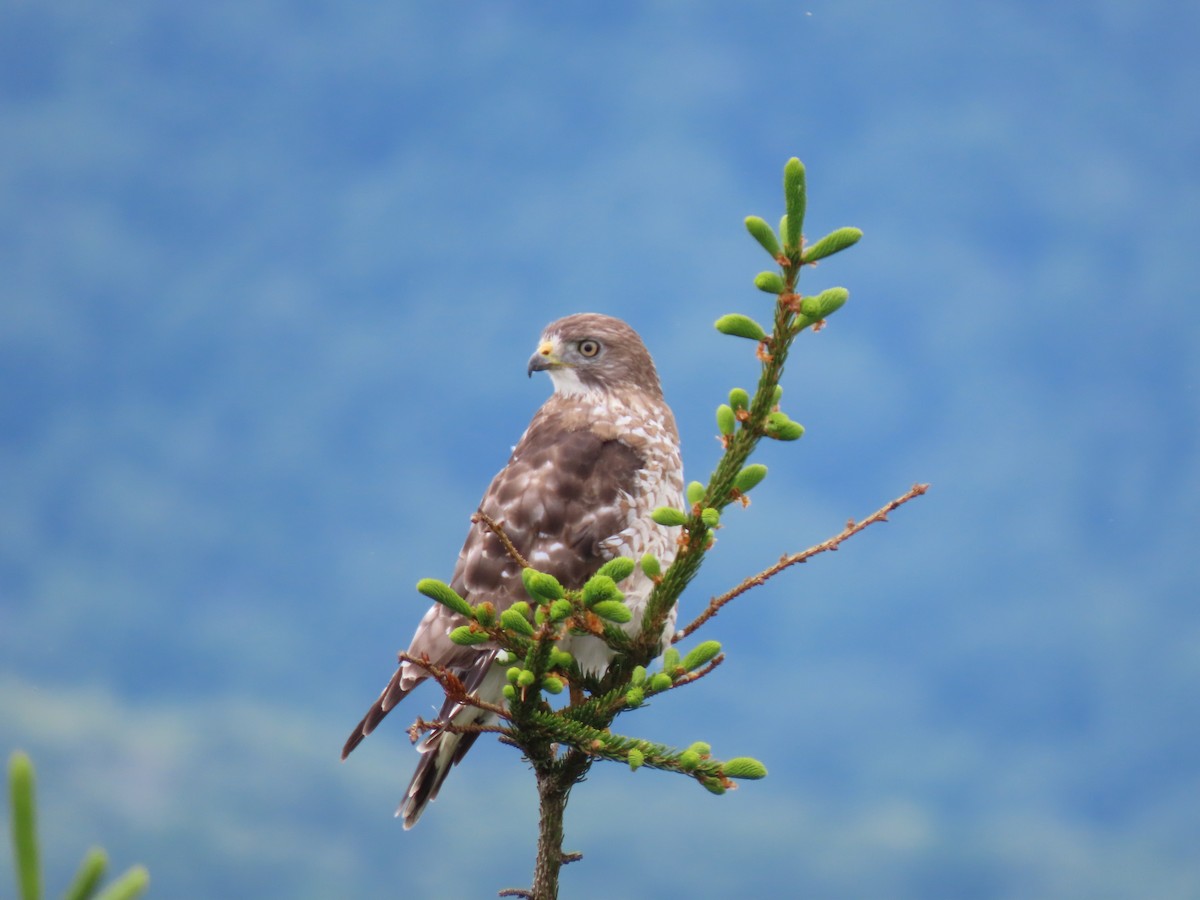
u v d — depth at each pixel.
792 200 5.91
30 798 2.05
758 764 6.36
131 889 2.04
